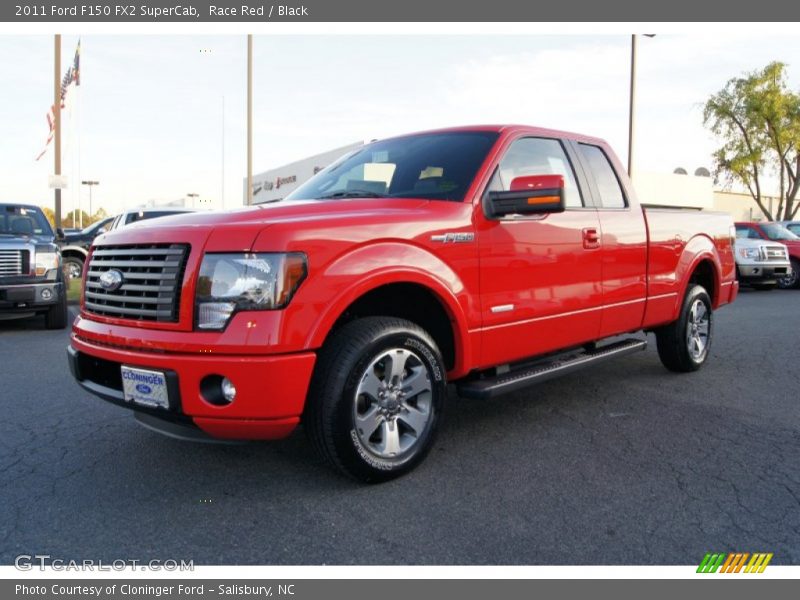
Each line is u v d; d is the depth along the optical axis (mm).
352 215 3340
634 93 16969
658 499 3270
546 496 3303
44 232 10117
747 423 4531
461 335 3691
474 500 3250
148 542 2852
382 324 3326
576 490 3377
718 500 3256
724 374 6055
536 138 4465
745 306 12180
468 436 4254
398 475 3471
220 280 2996
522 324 4062
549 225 4234
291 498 3275
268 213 3373
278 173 31453
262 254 2996
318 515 3088
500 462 3775
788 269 15336
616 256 4820
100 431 4375
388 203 3691
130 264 3316
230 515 3100
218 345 2947
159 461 3807
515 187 3738
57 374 6168
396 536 2887
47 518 3082
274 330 2951
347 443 3191
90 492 3371
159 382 3057
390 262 3330
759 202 35906
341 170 4633
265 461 3793
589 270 4559
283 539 2867
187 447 4047
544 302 4203
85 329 3514
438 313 3812
